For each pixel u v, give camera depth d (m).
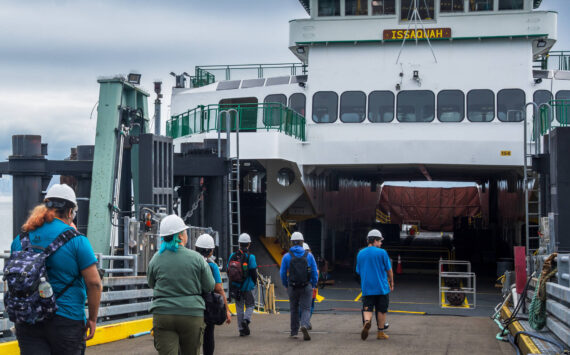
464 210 45.34
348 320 14.73
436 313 18.34
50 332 4.73
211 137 21.19
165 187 16.80
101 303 11.27
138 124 17.61
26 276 4.55
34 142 17.75
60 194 4.95
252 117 21.23
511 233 29.81
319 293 22.86
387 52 23.48
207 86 26.06
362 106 23.47
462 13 22.91
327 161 22.75
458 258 33.19
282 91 24.28
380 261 10.66
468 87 22.98
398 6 23.25
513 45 22.86
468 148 22.03
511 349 9.66
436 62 23.17
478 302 20.83
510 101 22.75
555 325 8.26
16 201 17.64
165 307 5.96
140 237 12.48
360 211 38.50
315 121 23.73
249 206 26.38
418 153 22.25
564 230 15.25
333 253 29.83
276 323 13.60
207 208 18.78
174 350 6.00
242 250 11.25
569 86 22.59
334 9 23.64
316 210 25.97
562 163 15.42
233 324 13.45
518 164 21.80
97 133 16.27
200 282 6.08
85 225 18.88
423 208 45.72
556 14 22.56
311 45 23.92
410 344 10.20
